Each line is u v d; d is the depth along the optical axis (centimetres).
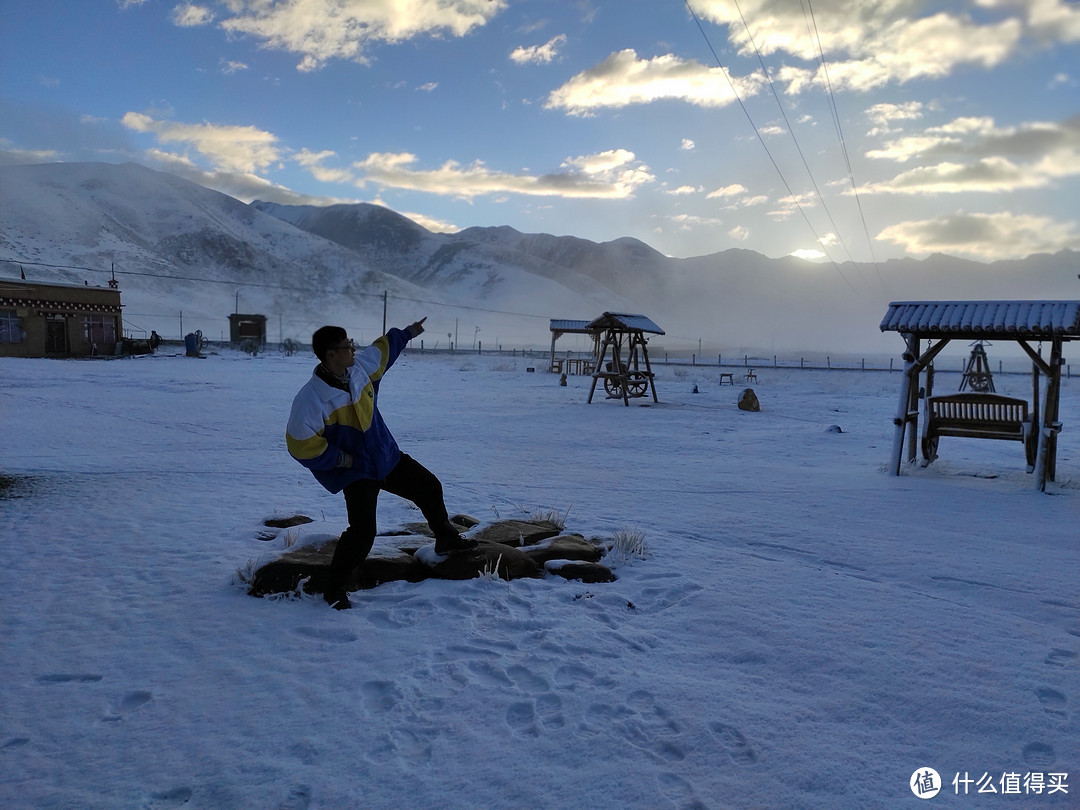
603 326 2570
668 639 399
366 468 428
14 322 4644
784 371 5941
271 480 920
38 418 1558
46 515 690
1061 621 454
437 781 256
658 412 2209
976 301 1038
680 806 245
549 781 257
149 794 247
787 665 367
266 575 452
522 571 512
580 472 1046
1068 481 1033
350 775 259
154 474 941
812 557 594
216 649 370
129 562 530
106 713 304
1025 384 4012
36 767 262
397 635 391
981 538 672
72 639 383
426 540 555
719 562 564
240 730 290
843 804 249
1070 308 959
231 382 2933
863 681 349
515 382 3750
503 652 373
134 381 2839
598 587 488
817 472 1096
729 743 287
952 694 337
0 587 470
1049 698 339
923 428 1168
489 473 1013
